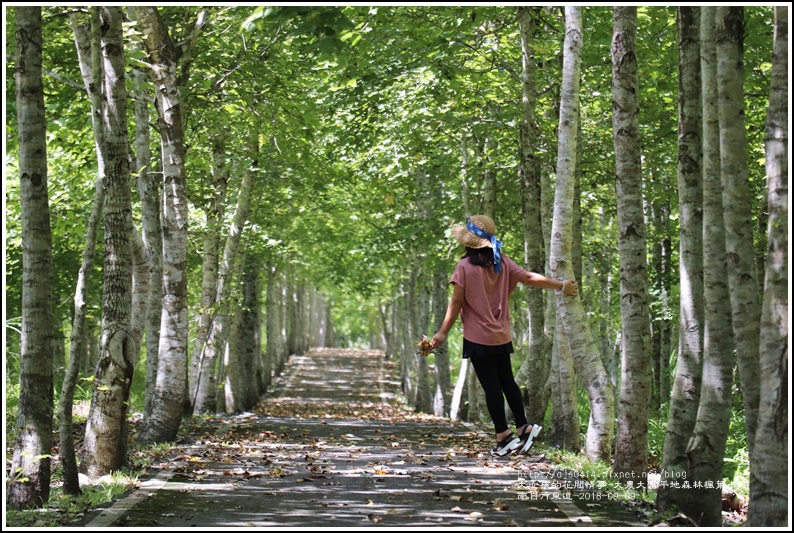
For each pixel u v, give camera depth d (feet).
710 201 21.99
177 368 42.60
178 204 42.60
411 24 39.65
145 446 40.40
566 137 34.40
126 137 29.96
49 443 24.34
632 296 30.35
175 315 42.73
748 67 42.39
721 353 22.22
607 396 36.27
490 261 18.93
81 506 24.31
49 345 24.31
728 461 42.11
